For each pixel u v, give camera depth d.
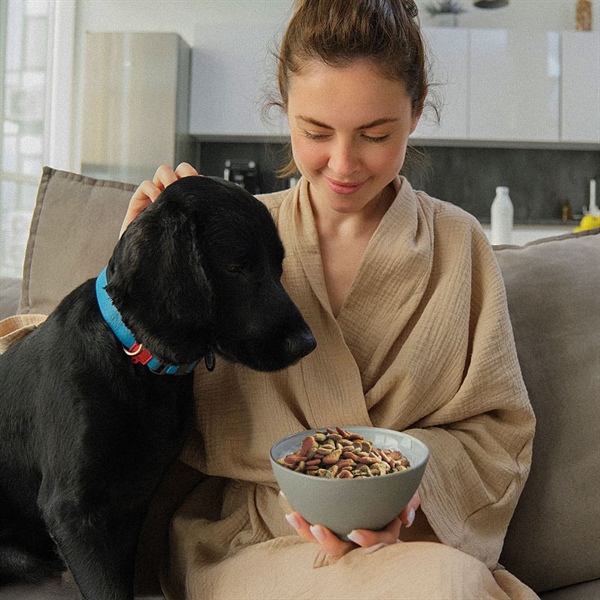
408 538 0.90
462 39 4.79
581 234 1.37
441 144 5.22
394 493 0.67
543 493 1.09
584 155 5.38
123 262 0.87
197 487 1.10
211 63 4.80
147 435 0.93
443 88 4.73
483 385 0.99
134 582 1.10
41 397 0.94
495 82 4.83
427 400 0.99
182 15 5.17
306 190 1.10
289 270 1.05
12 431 0.99
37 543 1.03
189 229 0.86
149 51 4.49
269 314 0.90
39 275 1.41
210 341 0.90
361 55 0.86
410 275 1.01
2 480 1.01
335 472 0.69
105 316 0.92
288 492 0.69
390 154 0.93
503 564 1.09
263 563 0.86
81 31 5.13
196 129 4.83
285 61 0.97
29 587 1.03
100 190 1.45
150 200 1.05
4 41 4.07
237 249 0.89
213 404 1.04
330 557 0.79
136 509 1.01
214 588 0.88
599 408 1.13
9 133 4.16
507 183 5.39
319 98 0.88
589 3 5.15
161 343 0.85
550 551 1.08
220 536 0.99
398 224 1.04
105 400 0.90
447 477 0.92
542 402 1.14
